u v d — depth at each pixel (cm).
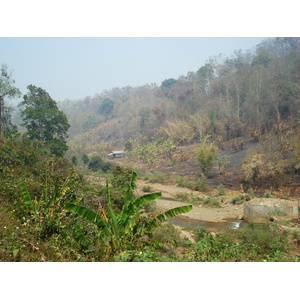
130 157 3631
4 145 1206
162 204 1734
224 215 1467
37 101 2711
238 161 2477
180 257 657
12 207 711
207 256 646
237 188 1977
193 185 2131
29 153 1262
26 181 901
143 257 520
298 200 1512
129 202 610
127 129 5403
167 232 805
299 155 1833
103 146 4609
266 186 1855
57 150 2728
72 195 942
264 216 1273
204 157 2308
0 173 941
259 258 692
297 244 822
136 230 618
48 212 673
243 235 834
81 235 562
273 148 2153
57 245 573
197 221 1344
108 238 561
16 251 489
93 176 2422
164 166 2925
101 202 1064
